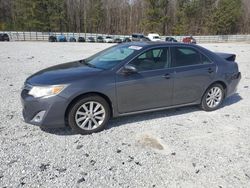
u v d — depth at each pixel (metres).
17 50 19.25
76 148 3.65
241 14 69.75
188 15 66.94
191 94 4.97
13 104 5.44
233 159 3.50
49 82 3.83
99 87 4.00
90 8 71.56
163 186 2.89
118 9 75.56
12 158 3.33
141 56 4.41
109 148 3.68
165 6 65.31
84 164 3.26
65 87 3.81
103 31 73.38
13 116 4.76
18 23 63.28
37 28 60.41
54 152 3.52
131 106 4.38
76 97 3.91
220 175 3.13
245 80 8.63
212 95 5.30
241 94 6.79
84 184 2.88
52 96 3.75
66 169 3.14
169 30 66.75
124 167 3.23
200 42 50.66
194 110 5.37
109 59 4.57
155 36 44.53
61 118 3.87
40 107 3.78
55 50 20.38
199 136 4.16
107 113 4.21
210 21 66.31
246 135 4.25
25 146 3.65
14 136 3.95
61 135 4.03
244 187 2.91
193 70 4.86
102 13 71.88
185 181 2.99
